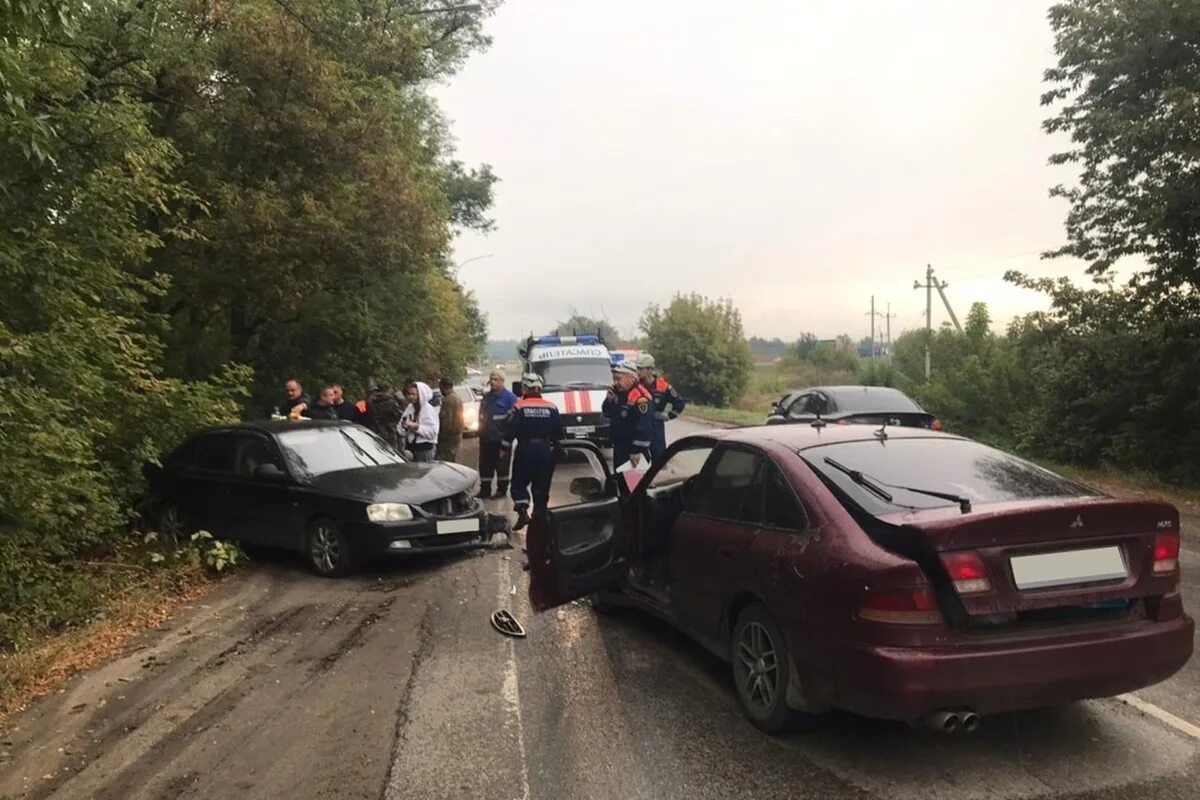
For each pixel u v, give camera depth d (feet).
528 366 66.69
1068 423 55.98
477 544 28.99
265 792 13.41
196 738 15.58
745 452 16.81
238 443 31.73
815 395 46.34
